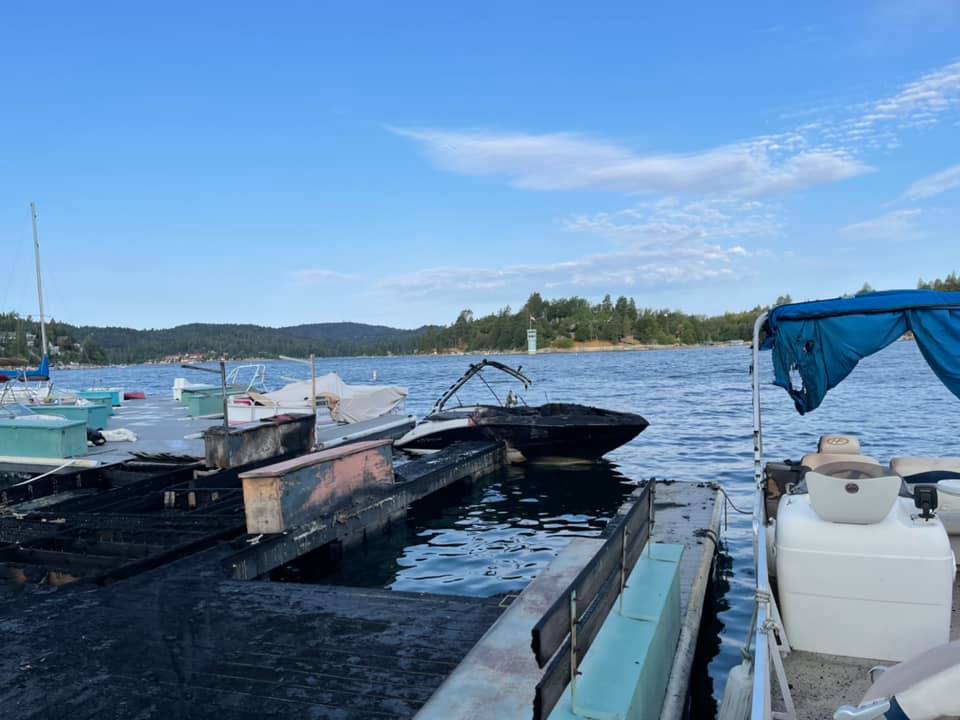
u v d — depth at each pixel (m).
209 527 8.64
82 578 6.68
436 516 11.81
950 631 4.40
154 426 21.25
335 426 19.34
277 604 5.94
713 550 8.01
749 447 17.81
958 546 5.51
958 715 2.47
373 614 5.67
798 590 4.17
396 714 4.12
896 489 3.95
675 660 5.00
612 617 4.36
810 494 4.16
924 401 26.34
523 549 9.80
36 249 28.34
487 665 4.12
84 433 15.44
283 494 8.23
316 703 4.26
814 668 4.05
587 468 15.85
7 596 6.56
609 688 3.50
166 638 5.25
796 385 6.36
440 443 16.61
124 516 8.99
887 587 4.00
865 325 5.68
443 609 5.75
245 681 4.56
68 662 4.86
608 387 41.62
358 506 9.69
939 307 5.46
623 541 4.44
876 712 2.59
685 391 37.00
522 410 17.36
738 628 6.97
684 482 11.22
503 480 14.86
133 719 4.12
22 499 11.94
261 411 19.88
